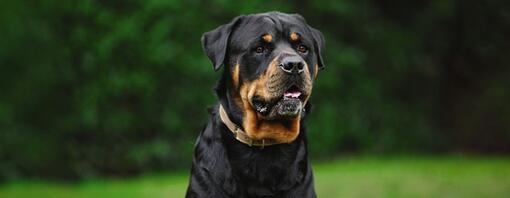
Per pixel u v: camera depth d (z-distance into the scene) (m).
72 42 15.51
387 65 18.11
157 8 15.62
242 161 5.23
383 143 17.77
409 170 12.93
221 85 5.47
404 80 18.45
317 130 16.86
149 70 15.76
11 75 15.23
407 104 18.47
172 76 15.90
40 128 15.38
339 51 17.06
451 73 19.45
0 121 14.98
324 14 17.23
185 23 15.75
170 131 15.89
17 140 15.05
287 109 5.11
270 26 5.31
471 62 19.23
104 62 15.59
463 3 18.61
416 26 18.69
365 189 11.04
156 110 15.87
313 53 5.50
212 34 5.54
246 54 5.27
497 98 19.17
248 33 5.32
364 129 17.55
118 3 15.73
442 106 19.52
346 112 17.31
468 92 19.47
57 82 15.48
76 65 15.59
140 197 10.89
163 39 15.65
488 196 10.59
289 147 5.29
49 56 15.41
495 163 14.45
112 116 15.65
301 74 5.14
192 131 15.95
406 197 10.52
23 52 15.24
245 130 5.20
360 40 17.86
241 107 5.27
